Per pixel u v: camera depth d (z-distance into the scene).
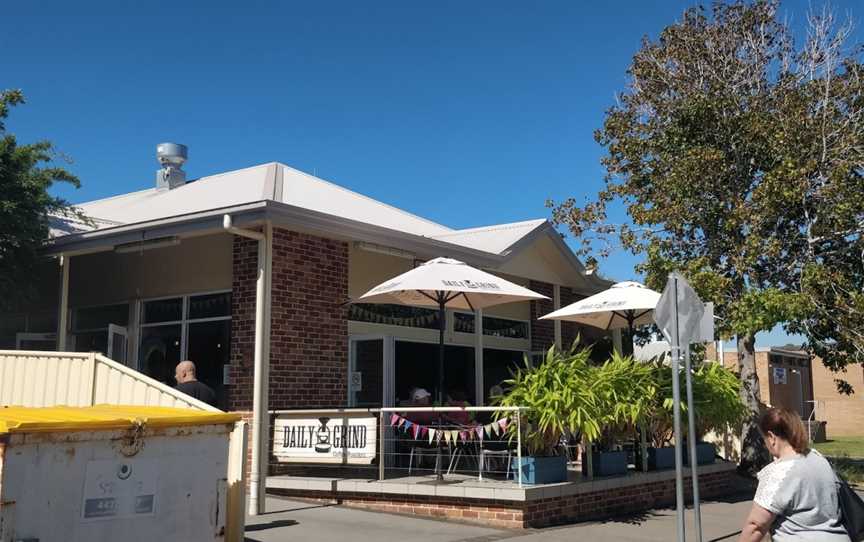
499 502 10.05
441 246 14.23
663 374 12.66
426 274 11.29
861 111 17.03
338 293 13.21
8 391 10.03
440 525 9.84
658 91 18.92
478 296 12.48
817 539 4.58
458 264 11.77
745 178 17.61
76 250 13.06
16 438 4.84
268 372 11.64
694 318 9.18
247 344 12.26
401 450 12.92
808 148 16.75
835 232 16.66
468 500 10.24
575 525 10.46
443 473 12.05
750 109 17.70
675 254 18.16
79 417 5.39
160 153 18.52
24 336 15.13
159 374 13.70
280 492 11.77
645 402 11.82
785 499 4.63
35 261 13.39
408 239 13.59
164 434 5.59
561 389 10.54
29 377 9.94
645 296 12.52
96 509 5.18
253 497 10.62
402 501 10.71
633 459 13.89
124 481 5.34
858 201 16.14
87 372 9.57
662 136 18.44
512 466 10.88
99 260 15.05
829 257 17.34
